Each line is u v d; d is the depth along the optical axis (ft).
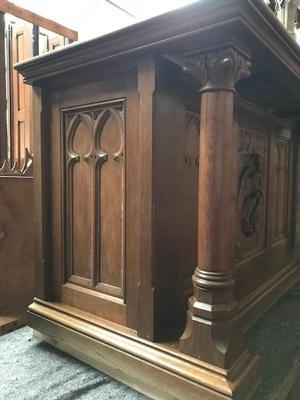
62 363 3.13
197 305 2.42
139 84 2.58
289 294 4.64
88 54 2.75
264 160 4.44
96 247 3.12
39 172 3.44
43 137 3.41
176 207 2.84
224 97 2.27
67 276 3.41
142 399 2.61
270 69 2.82
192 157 3.07
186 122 2.95
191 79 2.86
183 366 2.42
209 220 2.34
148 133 2.54
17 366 3.06
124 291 2.91
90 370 3.02
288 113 4.71
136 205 2.77
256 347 3.18
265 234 4.55
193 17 2.10
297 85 3.29
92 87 3.02
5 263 4.23
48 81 3.30
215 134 2.28
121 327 2.91
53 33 7.09
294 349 3.15
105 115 2.97
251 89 3.53
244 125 3.83
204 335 2.38
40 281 3.51
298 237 5.85
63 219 3.37
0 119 6.01
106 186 3.02
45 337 3.51
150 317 2.65
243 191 3.86
